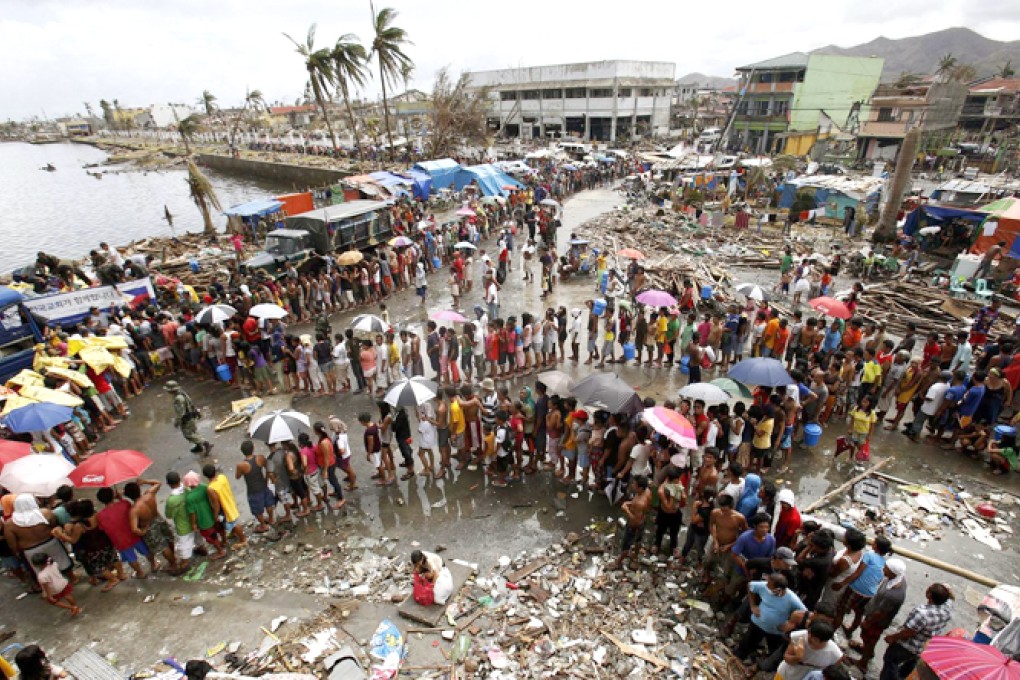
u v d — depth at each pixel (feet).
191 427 39.06
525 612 25.77
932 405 37.22
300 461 31.76
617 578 27.91
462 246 70.85
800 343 47.11
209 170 268.41
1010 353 39.42
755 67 204.03
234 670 22.50
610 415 32.27
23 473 26.76
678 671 22.56
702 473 28.76
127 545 27.58
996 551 28.99
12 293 46.01
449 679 22.18
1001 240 70.28
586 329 60.23
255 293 56.80
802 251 84.23
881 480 34.88
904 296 64.18
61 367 40.73
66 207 175.52
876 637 21.94
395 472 37.17
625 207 117.60
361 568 28.86
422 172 122.62
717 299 61.77
